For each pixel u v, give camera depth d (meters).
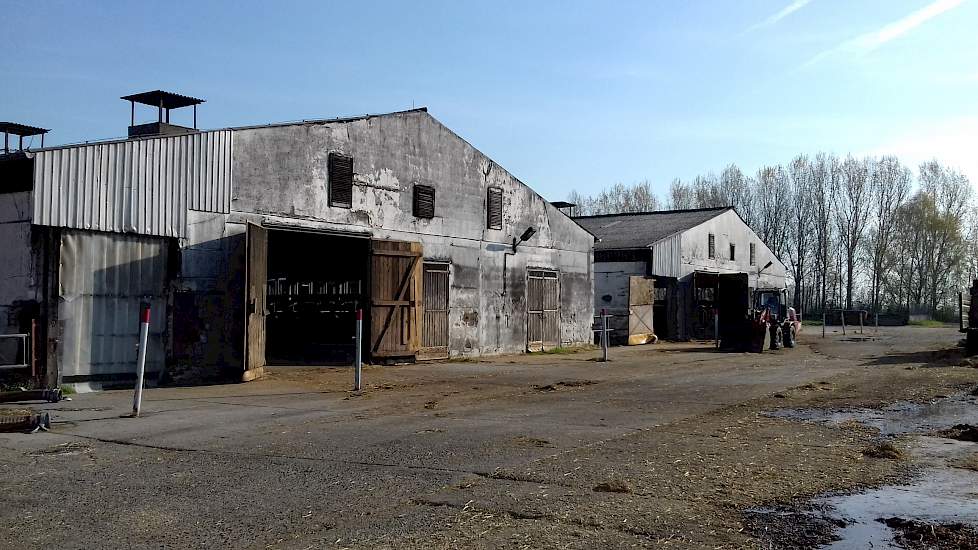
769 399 11.89
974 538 4.75
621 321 31.84
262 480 6.15
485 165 22.94
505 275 23.58
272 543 4.52
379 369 17.78
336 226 18.06
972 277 72.12
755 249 44.91
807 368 18.05
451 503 5.41
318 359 20.44
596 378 15.66
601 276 33.03
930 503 5.62
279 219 16.66
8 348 12.89
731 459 7.11
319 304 22.94
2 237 13.23
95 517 5.05
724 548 4.52
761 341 25.42
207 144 15.23
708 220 38.59
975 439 8.32
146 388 13.76
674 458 7.12
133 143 14.01
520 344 24.09
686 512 5.26
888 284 73.12
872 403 11.43
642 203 80.31
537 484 6.02
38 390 11.59
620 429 8.84
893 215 71.00
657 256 33.03
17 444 7.77
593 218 44.72
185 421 9.46
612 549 4.45
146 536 4.65
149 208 14.22
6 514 5.12
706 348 28.23
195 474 6.37
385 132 19.53
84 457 7.09
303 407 10.95
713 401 11.66
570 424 9.25
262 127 16.31
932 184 73.88
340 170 18.20
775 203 74.25
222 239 15.41
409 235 20.22
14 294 13.03
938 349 25.22
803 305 75.06
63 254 13.02
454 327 21.53
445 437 8.24
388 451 7.41
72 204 13.10
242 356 14.95
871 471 6.69
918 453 7.58
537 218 25.11
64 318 13.01
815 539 4.73
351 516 5.09
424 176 20.73
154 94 19.31
